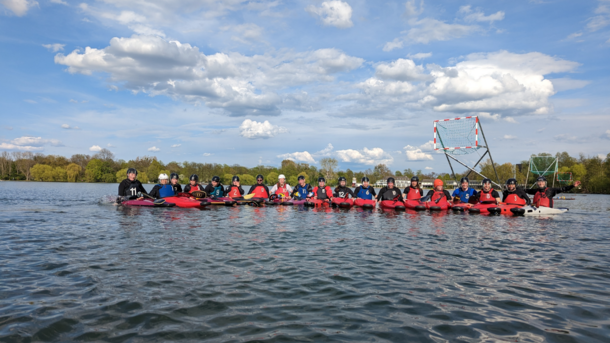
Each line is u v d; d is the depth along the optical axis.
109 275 5.24
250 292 4.63
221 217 13.02
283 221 12.22
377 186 118.56
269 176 126.62
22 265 5.73
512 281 5.34
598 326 3.75
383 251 7.34
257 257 6.57
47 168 105.56
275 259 6.46
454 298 4.57
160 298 4.34
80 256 6.39
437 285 5.09
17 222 10.93
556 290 4.94
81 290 4.57
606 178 65.31
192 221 11.64
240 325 3.63
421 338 3.42
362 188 19.64
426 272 5.76
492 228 11.33
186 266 5.82
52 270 5.46
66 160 119.69
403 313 4.04
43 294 4.40
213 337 3.36
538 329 3.66
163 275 5.29
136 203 17.14
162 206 17.06
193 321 3.71
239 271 5.61
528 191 19.23
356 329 3.60
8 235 8.55
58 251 6.80
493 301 4.48
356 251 7.30
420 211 17.31
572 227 12.05
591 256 7.17
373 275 5.53
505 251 7.56
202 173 115.56
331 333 3.49
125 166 120.56
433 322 3.81
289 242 8.19
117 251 6.84
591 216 16.41
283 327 3.61
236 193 20.30
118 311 3.92
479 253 7.30
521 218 15.02
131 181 17.81
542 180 18.09
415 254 7.11
